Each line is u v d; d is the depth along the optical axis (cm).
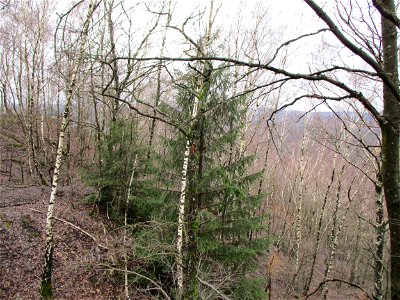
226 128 873
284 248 2170
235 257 884
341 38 202
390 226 251
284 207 2089
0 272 891
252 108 1310
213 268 873
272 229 2228
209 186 872
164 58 222
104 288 923
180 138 888
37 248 1036
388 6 250
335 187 2306
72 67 752
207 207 873
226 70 765
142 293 884
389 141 244
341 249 2383
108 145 1248
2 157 2014
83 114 1847
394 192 246
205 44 736
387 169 248
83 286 917
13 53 2103
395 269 247
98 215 1265
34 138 2250
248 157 941
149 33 1493
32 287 884
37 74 1964
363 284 2098
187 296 539
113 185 1248
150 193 969
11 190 1497
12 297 833
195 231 566
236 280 796
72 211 1293
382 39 258
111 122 1220
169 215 889
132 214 1282
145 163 1081
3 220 1095
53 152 2025
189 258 551
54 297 862
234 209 945
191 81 655
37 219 1169
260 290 916
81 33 728
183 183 757
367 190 1622
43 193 1484
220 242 896
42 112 1953
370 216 1678
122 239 858
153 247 661
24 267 943
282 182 2138
